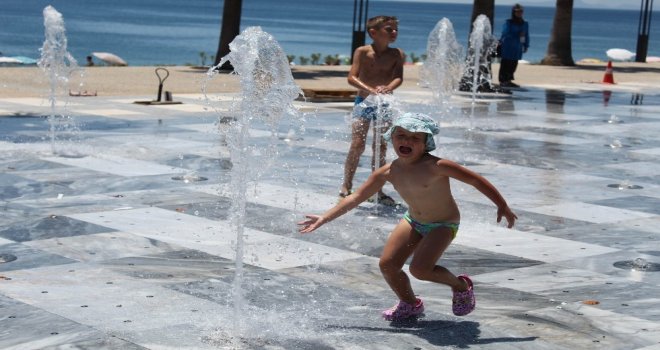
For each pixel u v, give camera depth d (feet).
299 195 35.53
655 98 82.17
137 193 35.12
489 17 88.22
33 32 280.51
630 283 25.40
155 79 84.94
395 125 20.72
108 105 62.95
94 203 33.19
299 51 239.91
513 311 22.65
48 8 46.21
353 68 34.58
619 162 46.11
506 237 30.32
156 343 19.71
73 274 24.59
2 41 231.09
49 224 29.89
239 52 21.33
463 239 29.89
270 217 31.81
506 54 89.15
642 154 48.96
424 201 20.79
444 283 21.08
